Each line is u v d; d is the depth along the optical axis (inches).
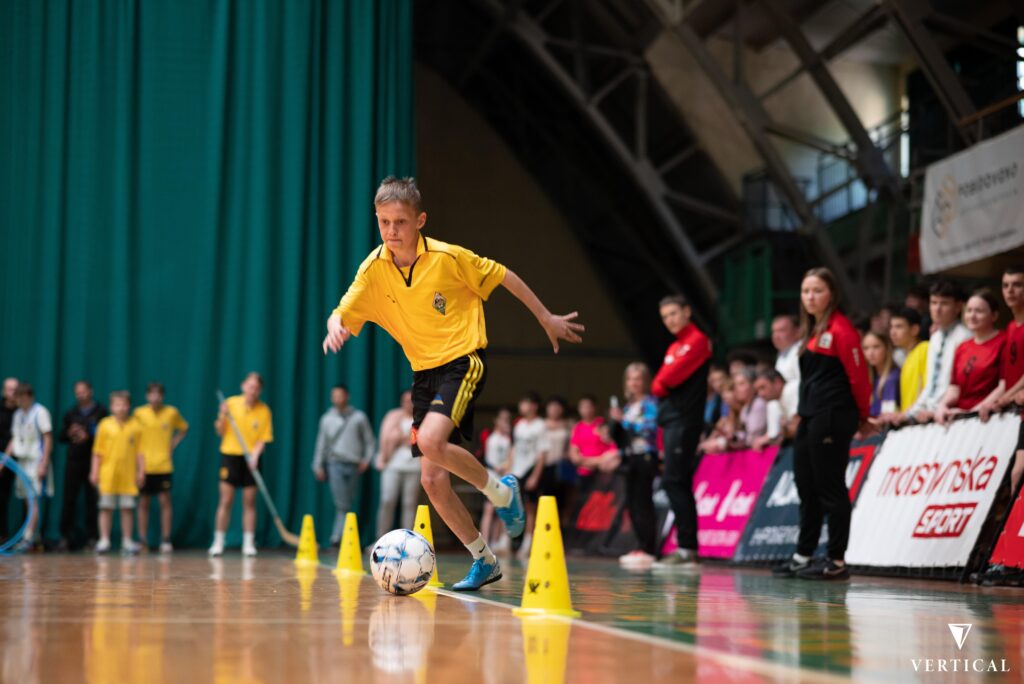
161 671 95.7
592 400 554.9
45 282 600.1
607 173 868.6
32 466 540.7
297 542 499.8
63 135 611.2
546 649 113.8
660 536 468.1
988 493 264.1
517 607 167.6
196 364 607.2
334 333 197.5
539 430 584.4
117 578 257.6
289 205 630.5
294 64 637.9
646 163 788.0
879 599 202.2
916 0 541.0
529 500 587.5
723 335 790.5
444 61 885.2
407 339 199.6
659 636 128.5
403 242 189.8
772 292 716.7
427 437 187.0
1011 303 273.3
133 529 587.5
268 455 611.5
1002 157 430.0
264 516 601.6
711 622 148.6
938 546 277.0
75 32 618.5
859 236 682.2
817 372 270.8
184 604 170.6
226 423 489.1
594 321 899.4
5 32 609.9
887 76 741.9
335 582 240.7
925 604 189.8
